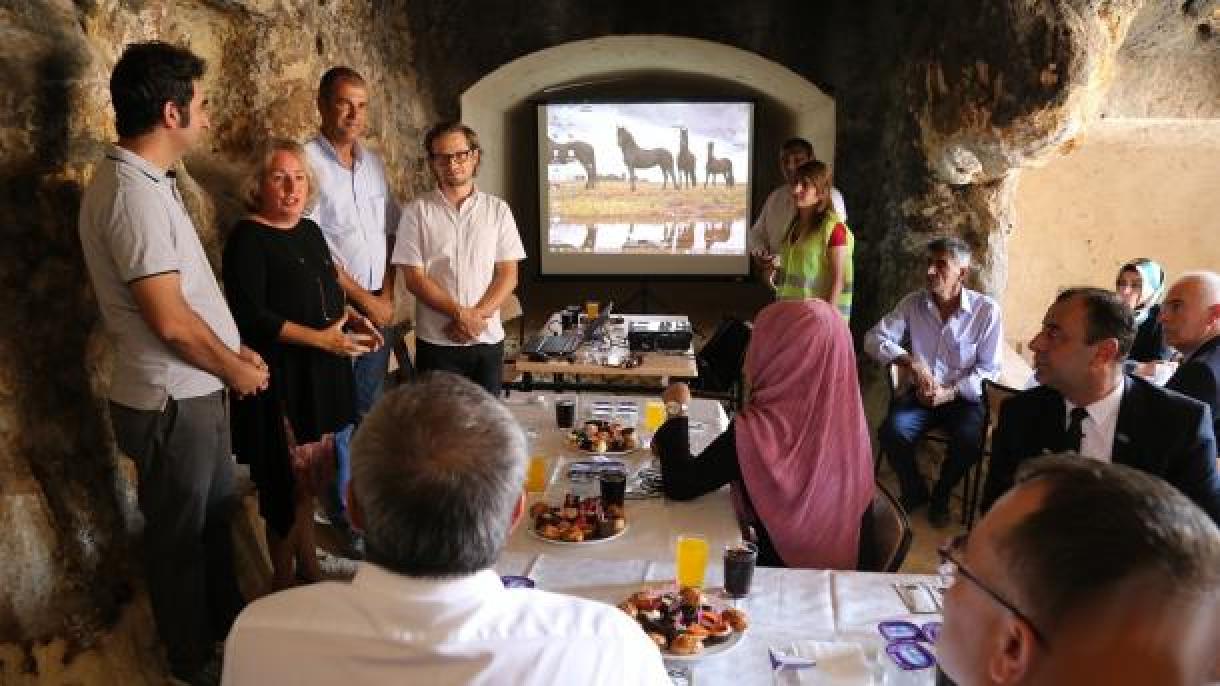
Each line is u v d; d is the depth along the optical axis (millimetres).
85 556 2209
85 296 2289
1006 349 5184
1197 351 2484
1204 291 2438
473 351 3293
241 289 2418
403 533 889
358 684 926
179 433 2115
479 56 5852
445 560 899
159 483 2139
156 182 2002
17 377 2127
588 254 8086
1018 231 5469
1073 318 1972
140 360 2068
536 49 5891
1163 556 573
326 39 4055
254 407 2447
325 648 928
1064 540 600
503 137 7574
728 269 8016
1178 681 591
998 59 4125
